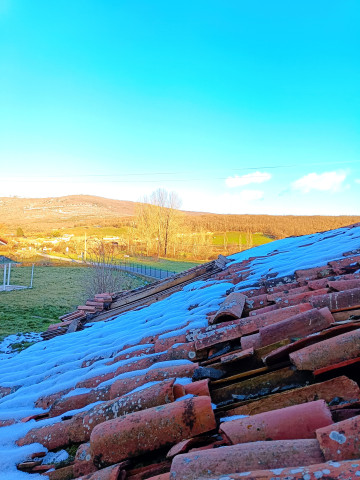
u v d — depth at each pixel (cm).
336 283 441
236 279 748
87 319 954
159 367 372
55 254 6900
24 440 311
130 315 784
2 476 266
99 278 2905
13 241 8006
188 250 7362
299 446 167
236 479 148
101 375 416
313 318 323
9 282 4119
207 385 278
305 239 1117
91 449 239
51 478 251
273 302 481
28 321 2366
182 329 486
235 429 203
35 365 602
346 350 244
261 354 307
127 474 218
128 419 240
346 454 155
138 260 6172
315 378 252
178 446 206
